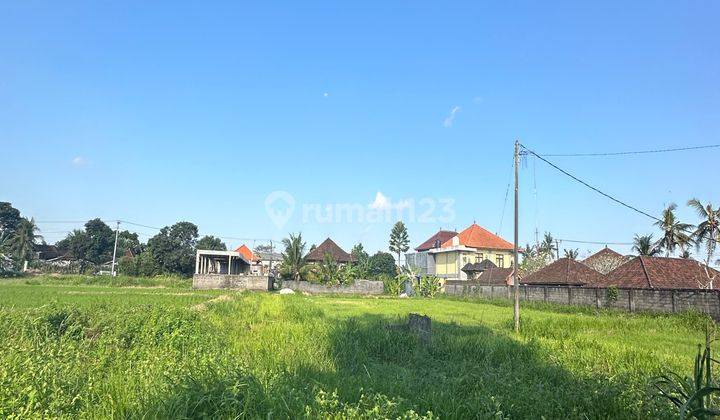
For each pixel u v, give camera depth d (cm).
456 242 7781
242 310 2125
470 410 646
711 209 3594
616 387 722
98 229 9212
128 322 1187
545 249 8438
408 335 1269
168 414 538
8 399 559
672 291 2722
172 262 7412
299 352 990
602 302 3198
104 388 645
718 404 598
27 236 8038
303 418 545
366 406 601
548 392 736
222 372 669
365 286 5603
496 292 4581
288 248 6069
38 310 1303
